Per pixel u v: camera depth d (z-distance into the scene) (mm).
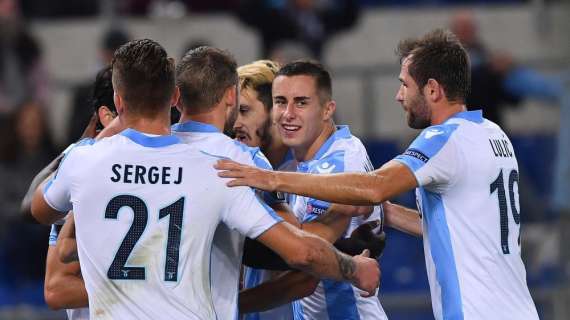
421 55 16516
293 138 17578
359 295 17828
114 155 14750
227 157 15422
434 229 16328
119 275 14562
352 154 17438
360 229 17344
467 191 16062
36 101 36312
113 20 39312
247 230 14883
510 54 38188
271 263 16422
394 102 37156
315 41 36781
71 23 41000
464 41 35562
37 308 32688
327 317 17953
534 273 32719
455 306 15992
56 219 15727
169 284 14539
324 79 17672
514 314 16031
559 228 31984
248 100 18312
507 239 16312
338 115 36438
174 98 15500
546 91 34812
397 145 35750
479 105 34875
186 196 14664
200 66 15656
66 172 14992
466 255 16047
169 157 14773
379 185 15414
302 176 15258
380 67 36750
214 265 15445
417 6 42031
